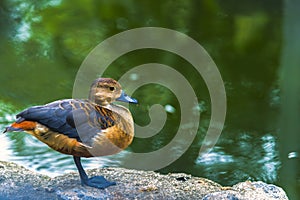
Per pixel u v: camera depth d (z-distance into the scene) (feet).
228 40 50.83
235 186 28.73
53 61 47.73
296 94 42.93
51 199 26.84
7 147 35.83
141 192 27.58
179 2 57.21
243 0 56.49
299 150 37.22
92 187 27.63
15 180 28.58
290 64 46.29
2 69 46.32
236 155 36.55
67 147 26.32
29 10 55.77
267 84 45.01
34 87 43.83
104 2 57.06
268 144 37.86
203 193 27.86
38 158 34.65
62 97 42.83
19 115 26.07
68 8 56.34
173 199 27.12
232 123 40.24
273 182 33.68
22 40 50.83
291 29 50.26
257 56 48.52
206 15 54.75
